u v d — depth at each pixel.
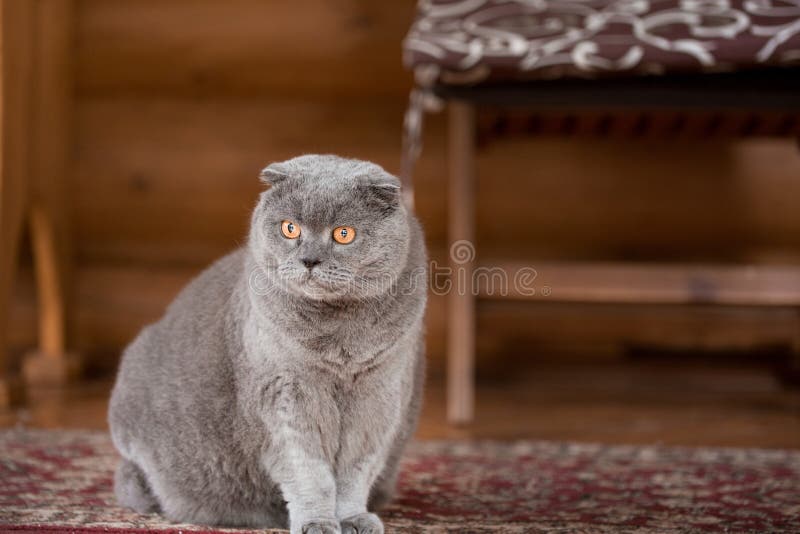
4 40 2.71
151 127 3.52
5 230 2.75
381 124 3.46
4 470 1.85
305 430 1.38
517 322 3.41
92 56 3.50
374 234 1.37
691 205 3.36
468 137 2.56
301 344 1.36
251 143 3.50
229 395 1.45
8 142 2.75
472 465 2.03
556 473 1.94
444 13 2.54
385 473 1.63
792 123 2.70
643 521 1.55
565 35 2.41
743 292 2.59
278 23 3.45
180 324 1.57
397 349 1.41
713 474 1.92
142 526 1.44
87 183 3.54
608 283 2.60
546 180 3.40
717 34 2.35
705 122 2.72
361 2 3.42
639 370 3.35
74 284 3.53
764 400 3.07
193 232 3.55
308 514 1.36
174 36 3.47
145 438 1.53
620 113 2.62
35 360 3.25
